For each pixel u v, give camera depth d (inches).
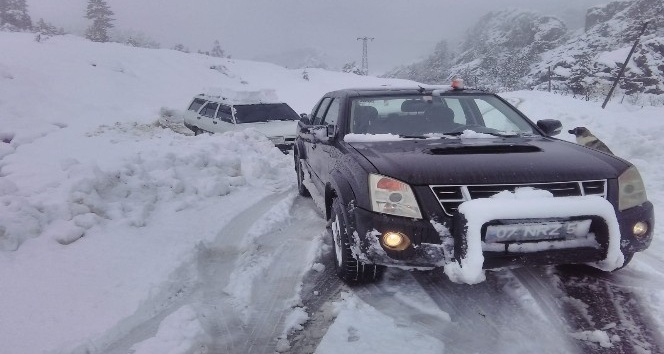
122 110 781.9
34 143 342.0
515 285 133.2
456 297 128.1
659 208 210.5
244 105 486.0
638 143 313.3
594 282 134.0
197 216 203.6
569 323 113.9
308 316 121.2
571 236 112.0
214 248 170.1
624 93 2075.5
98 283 136.4
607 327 111.7
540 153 129.6
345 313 120.8
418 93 177.8
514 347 105.3
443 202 112.4
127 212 197.9
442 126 164.9
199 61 1549.0
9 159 275.3
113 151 298.0
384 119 166.4
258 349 107.3
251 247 169.9
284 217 204.4
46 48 1198.3
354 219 121.3
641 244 119.5
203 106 526.0
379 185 117.3
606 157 130.0
